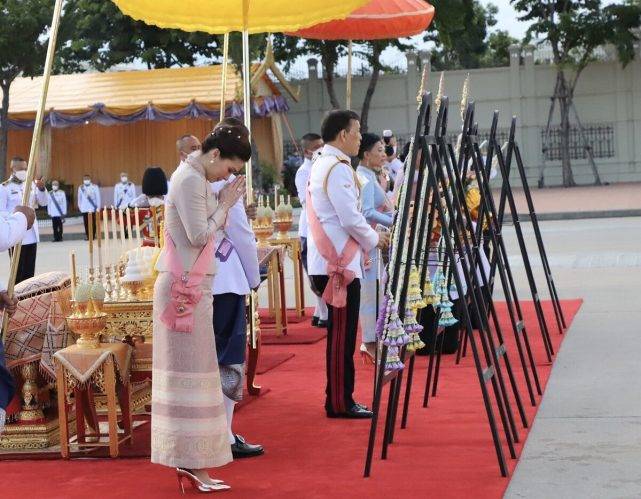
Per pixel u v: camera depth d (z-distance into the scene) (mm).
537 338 10484
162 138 37000
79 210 37031
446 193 6559
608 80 42281
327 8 9102
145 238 8430
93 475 6336
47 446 6918
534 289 9430
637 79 42094
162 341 5836
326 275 7539
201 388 5797
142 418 7836
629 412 7367
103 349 6684
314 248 7535
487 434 6934
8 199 16156
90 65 42250
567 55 41469
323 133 7500
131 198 32219
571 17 40312
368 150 8539
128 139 37125
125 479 6207
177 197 5812
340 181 7348
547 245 20250
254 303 8328
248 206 7047
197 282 5805
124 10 8562
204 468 5895
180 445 5770
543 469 6105
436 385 8172
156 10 8805
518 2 41812
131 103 34062
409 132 42500
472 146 7961
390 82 42469
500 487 5730
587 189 39500
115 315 7164
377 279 8570
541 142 42469
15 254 5820
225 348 6504
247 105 8258
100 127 37219
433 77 42219
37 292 7016
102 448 6891
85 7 37844
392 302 6141
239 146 5902
